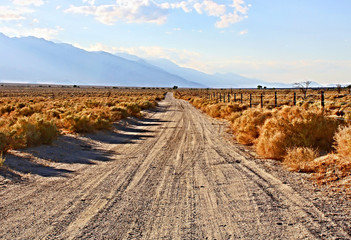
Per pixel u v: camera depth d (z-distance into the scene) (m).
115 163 10.08
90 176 8.32
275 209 5.49
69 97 67.56
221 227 4.82
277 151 9.94
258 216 5.21
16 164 9.06
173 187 7.21
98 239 4.48
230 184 7.30
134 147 13.33
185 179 7.93
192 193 6.71
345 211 5.18
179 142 14.42
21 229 4.86
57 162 10.01
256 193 6.49
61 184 7.50
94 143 14.12
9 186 7.22
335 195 5.99
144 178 8.09
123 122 22.38
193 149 12.45
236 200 6.12
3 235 4.64
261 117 14.60
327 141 10.23
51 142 12.40
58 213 5.56
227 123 22.88
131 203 6.10
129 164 9.89
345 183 6.49
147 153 11.82
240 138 13.72
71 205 5.99
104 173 8.67
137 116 27.84
